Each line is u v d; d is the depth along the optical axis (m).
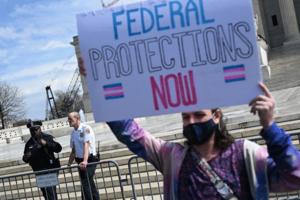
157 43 3.43
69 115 10.95
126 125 3.73
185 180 3.46
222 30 3.31
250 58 3.28
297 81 36.84
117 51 3.51
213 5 3.32
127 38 3.48
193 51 3.37
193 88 3.38
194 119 3.42
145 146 3.73
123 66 3.51
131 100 3.52
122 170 13.22
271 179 3.34
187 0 3.38
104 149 15.88
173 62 3.41
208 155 3.45
